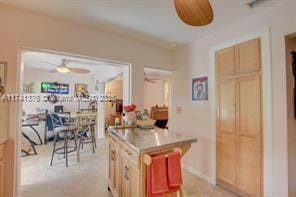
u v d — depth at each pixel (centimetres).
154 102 909
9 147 232
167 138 203
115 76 534
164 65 387
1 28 231
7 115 230
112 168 263
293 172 218
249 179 252
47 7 238
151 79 823
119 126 282
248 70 256
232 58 279
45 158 431
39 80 639
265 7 228
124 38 332
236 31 273
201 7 132
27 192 267
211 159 308
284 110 216
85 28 291
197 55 344
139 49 351
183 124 374
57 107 645
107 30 306
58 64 541
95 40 300
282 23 218
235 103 274
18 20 241
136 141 189
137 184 171
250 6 225
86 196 260
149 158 158
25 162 401
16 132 237
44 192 269
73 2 226
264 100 236
